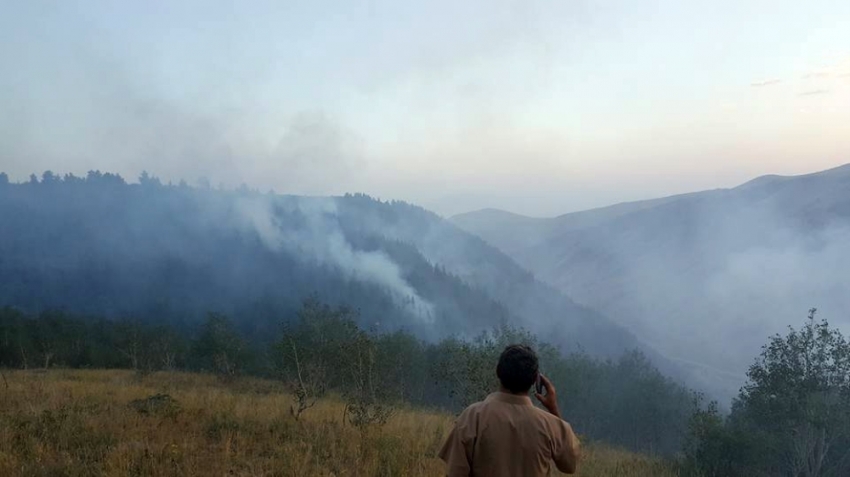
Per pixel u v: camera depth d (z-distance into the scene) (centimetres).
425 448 971
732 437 1438
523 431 329
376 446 930
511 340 1672
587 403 3061
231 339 2694
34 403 1097
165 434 886
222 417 1048
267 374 2845
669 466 1423
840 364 1498
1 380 1572
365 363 1327
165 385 1831
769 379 1541
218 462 754
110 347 3566
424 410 1852
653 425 3183
